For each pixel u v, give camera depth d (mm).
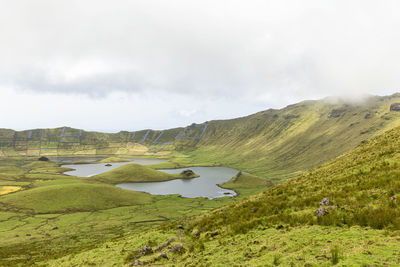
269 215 22172
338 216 15781
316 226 15641
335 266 8898
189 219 33781
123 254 23172
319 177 33438
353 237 11984
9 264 37031
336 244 11453
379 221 13039
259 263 11602
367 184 21000
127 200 166875
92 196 159750
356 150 42219
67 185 170250
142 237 28250
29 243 73125
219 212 31094
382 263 8266
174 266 15734
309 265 9750
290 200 25516
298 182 35688
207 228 24312
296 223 17328
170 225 32562
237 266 12164
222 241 18281
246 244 15695
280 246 13406
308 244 12547
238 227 20625
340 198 19484
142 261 18266
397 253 8844
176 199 182750
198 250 17656
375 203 16297
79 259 25750
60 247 65750
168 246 21500
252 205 27922
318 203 20562
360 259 8977
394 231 11492
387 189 18016
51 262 29875
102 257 23719
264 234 16875
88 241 76062
